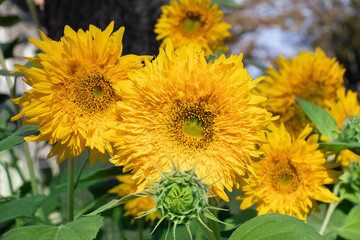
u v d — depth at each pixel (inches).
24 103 20.5
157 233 25.6
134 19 41.3
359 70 164.7
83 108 21.1
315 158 23.0
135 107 20.1
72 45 20.6
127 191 28.5
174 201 17.6
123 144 19.9
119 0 40.9
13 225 30.9
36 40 20.4
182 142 20.7
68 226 19.2
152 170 19.9
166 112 20.4
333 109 27.5
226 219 24.0
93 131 20.9
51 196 26.9
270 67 30.5
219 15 32.4
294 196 23.1
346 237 23.7
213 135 20.6
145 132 20.2
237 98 19.8
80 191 33.5
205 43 31.9
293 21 168.7
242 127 20.0
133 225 31.1
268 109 29.0
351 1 175.2
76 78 21.0
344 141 22.9
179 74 19.9
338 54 166.9
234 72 20.1
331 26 171.8
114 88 20.7
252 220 18.7
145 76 20.1
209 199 20.1
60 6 40.9
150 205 28.8
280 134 23.5
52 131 20.8
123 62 20.8
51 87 20.7
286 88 29.7
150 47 41.6
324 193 23.0
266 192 23.1
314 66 30.0
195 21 32.3
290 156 23.1
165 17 32.6
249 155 20.1
